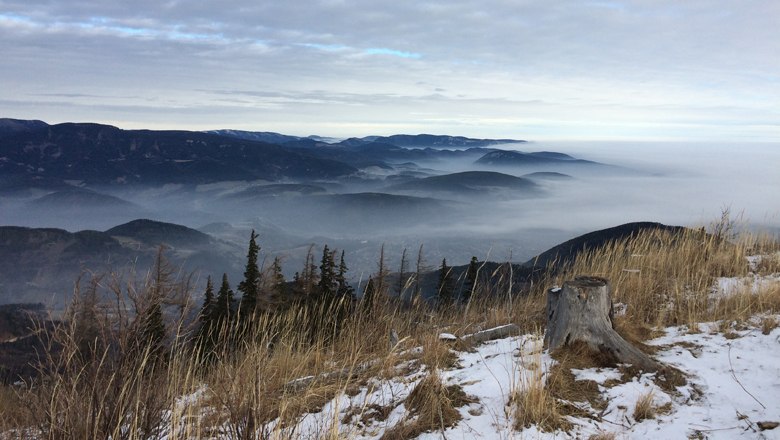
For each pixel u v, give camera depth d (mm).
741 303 5785
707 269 7535
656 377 4141
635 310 6008
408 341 5441
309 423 3744
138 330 2779
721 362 4418
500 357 4707
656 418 3600
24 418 3000
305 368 4961
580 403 3785
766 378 4055
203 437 3264
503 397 3854
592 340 4453
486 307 6715
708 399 3822
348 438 3344
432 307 6664
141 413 2891
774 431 3316
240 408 3137
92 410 2695
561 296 4609
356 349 5324
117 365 2764
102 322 2719
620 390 3943
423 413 3688
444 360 4785
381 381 4484
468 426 3508
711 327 5355
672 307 6121
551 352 4555
